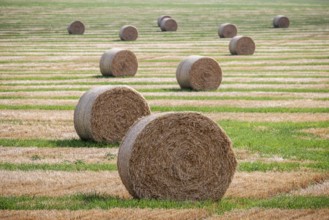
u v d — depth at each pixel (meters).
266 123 37.84
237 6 169.12
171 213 21.19
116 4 171.62
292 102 45.03
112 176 26.39
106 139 33.28
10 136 35.00
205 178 22.83
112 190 24.33
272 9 158.62
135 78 59.53
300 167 27.69
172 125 22.58
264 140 33.19
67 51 84.12
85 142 33.50
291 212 21.34
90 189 24.50
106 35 108.12
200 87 51.66
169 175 22.59
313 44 89.12
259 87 52.50
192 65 51.44
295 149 31.19
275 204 22.14
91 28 119.75
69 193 23.95
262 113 41.16
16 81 57.62
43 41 97.25
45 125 38.09
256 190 24.14
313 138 33.75
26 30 113.94
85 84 55.53
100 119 33.16
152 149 22.48
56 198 23.17
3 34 107.25
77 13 145.38
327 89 50.84
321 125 37.12
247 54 78.88
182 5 172.00
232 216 20.94
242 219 20.64
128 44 93.38
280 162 28.59
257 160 29.09
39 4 163.25
